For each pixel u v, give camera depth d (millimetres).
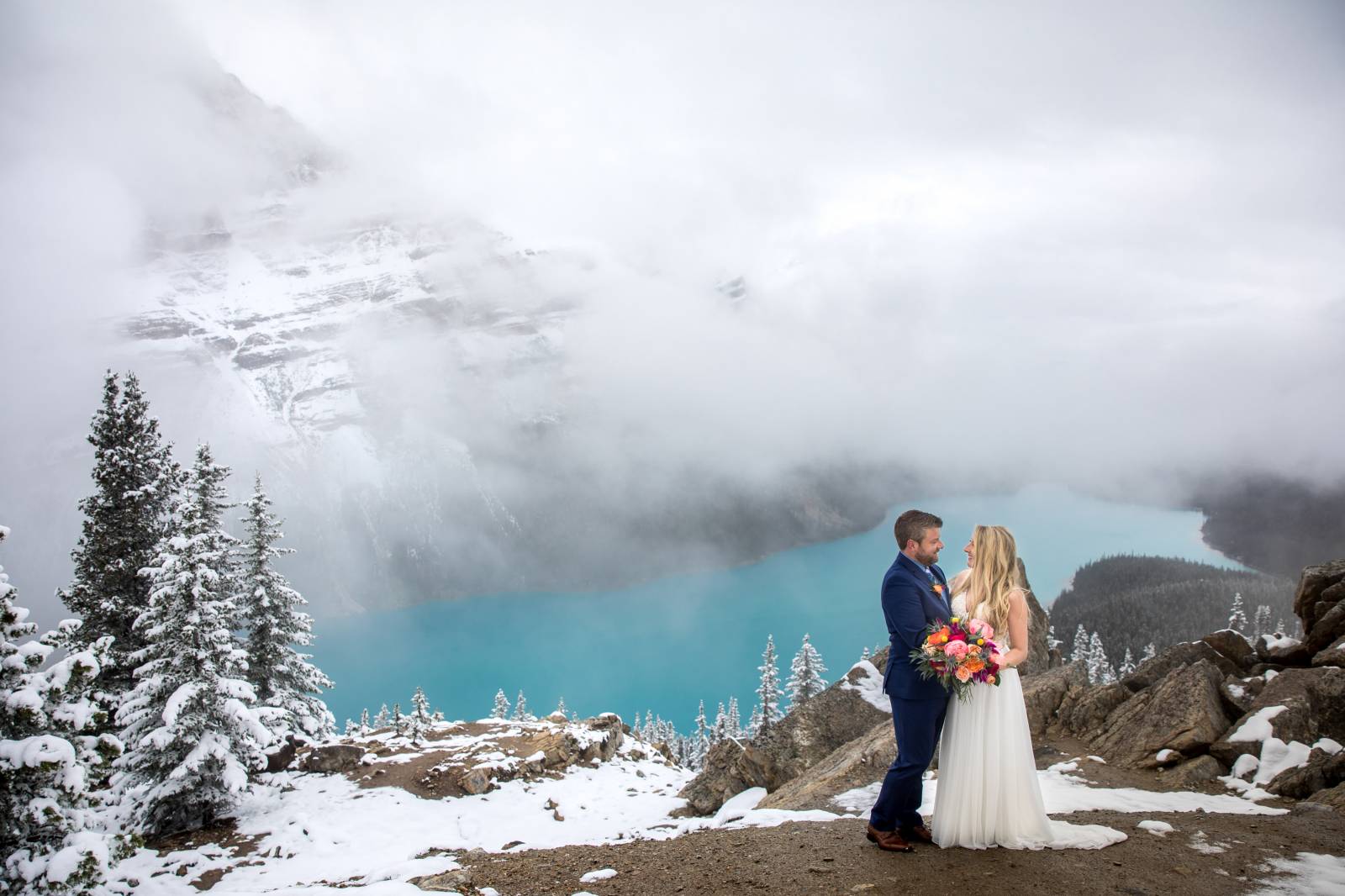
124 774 19109
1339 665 9344
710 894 5445
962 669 5195
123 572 23672
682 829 9977
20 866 9383
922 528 5637
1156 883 5004
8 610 9750
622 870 6387
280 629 27297
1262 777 7602
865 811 7957
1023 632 5504
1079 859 5430
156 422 25359
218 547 25531
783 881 5480
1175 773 8078
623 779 23812
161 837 18672
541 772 23625
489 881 6473
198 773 18969
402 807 20578
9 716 9648
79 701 10383
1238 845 5719
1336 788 6988
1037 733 10047
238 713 19141
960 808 5648
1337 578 10828
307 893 6242
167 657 19406
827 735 13117
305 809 20500
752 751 13227
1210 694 8914
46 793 9922
